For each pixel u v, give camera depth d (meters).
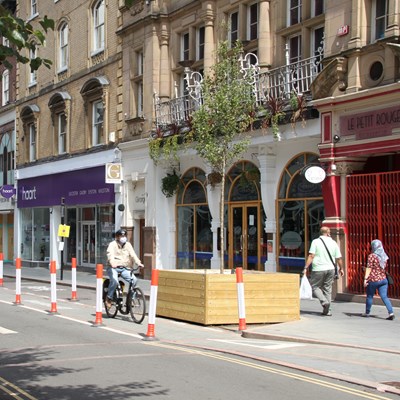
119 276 13.95
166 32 23.72
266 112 17.78
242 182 19.81
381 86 14.92
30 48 6.44
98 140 28.41
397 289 14.86
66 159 30.38
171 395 7.13
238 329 12.56
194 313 13.43
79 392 7.27
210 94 16.06
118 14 26.42
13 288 22.50
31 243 34.59
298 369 8.56
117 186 26.22
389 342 10.55
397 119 14.73
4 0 35.91
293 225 18.30
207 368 8.62
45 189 32.47
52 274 15.09
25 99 34.97
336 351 9.98
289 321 13.26
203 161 20.44
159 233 23.83
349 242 16.02
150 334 11.31
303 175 17.92
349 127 15.91
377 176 15.31
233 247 20.61
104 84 27.08
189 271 14.37
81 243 30.25
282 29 18.81
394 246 14.92
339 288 16.14
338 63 15.96
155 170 23.88
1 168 38.31
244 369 8.57
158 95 23.72
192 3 22.17
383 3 15.60
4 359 9.22
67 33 31.02
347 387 7.59
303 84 17.67
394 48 14.60
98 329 12.39
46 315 14.55
